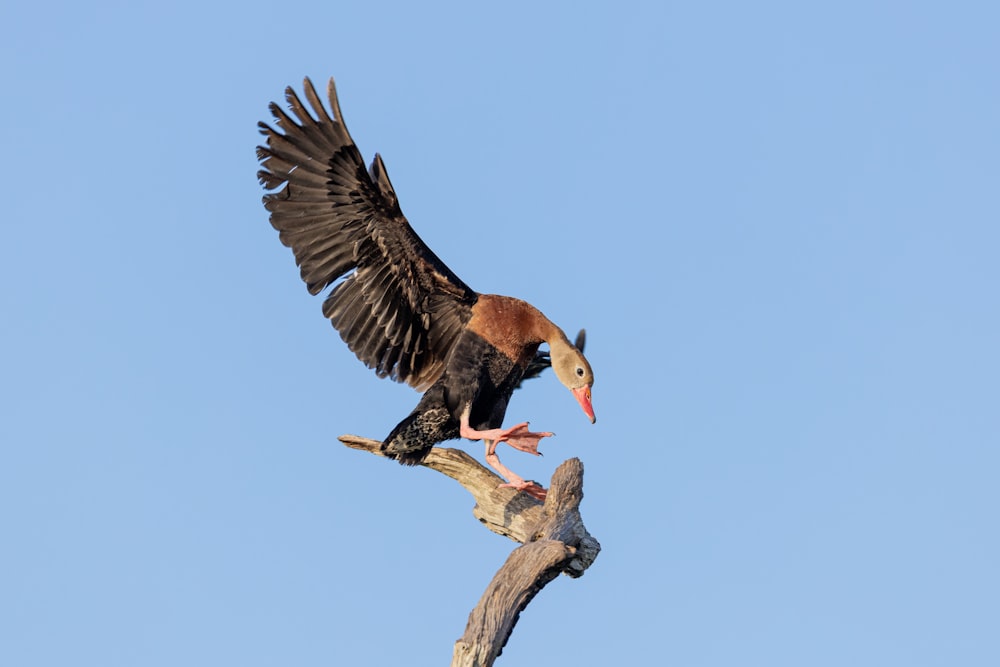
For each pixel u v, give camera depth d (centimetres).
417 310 1345
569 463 1197
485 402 1331
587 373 1341
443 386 1313
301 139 1234
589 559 1148
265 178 1262
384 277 1325
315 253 1295
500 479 1348
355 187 1257
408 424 1309
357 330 1341
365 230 1293
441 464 1359
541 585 1028
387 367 1366
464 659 945
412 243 1302
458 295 1338
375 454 1370
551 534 1113
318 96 1212
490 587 1000
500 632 967
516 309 1340
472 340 1322
